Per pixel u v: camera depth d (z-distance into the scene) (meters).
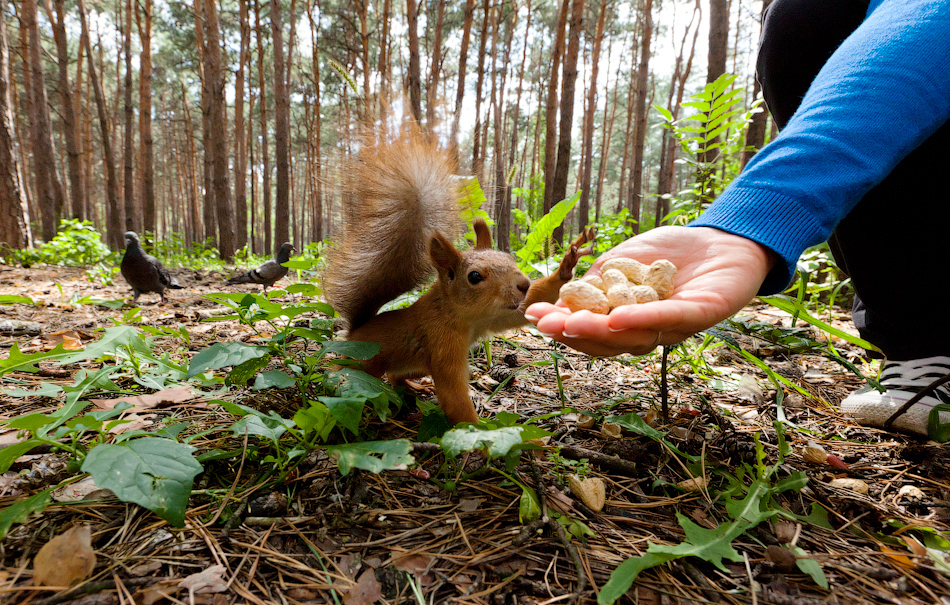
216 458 0.34
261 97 4.83
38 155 2.94
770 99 0.55
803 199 0.32
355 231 0.50
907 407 0.43
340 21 5.08
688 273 0.33
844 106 0.33
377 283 0.51
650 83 8.18
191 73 6.69
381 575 0.28
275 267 1.61
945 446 0.42
